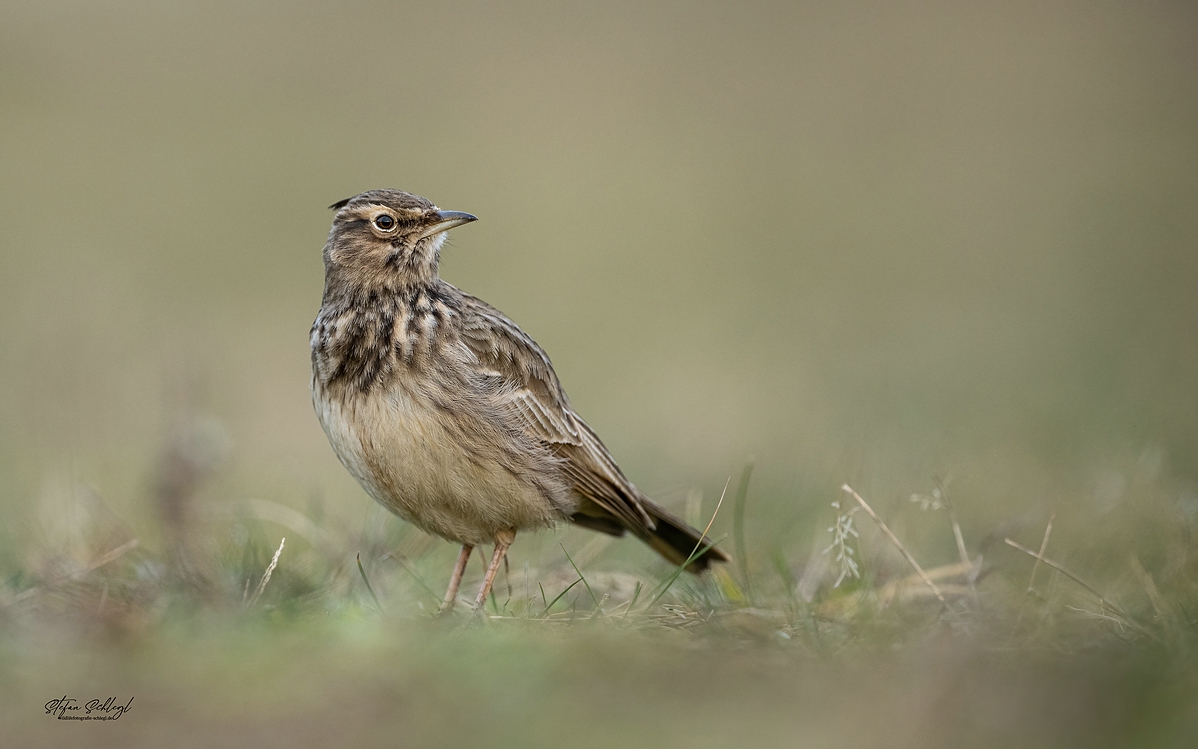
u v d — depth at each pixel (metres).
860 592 8.88
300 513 13.13
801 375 21.12
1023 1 44.81
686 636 7.54
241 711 5.89
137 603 8.09
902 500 12.04
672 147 36.25
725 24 43.81
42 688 6.16
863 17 44.28
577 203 31.81
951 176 33.56
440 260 10.38
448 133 35.62
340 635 7.08
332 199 30.69
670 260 28.86
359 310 9.41
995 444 15.66
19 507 13.31
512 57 41.12
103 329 21.95
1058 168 33.00
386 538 10.75
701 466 15.91
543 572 10.32
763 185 33.59
